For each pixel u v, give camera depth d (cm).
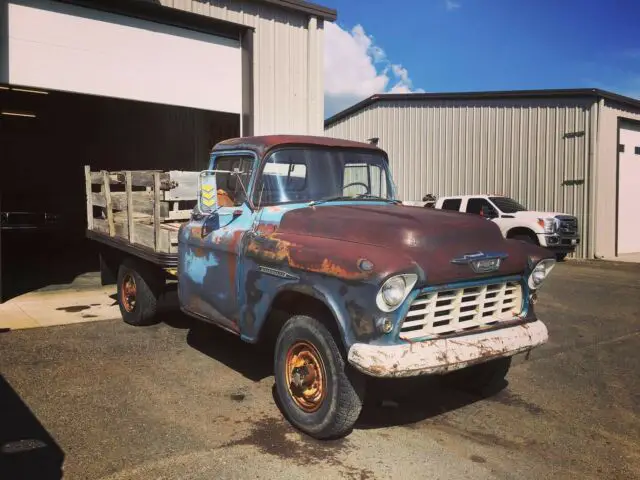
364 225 366
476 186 1822
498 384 462
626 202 1791
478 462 342
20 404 412
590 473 333
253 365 516
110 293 866
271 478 313
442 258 344
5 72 763
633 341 649
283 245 386
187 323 667
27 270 1098
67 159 1653
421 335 338
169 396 435
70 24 812
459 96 1830
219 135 1223
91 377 474
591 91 1567
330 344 347
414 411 423
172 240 538
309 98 1059
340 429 349
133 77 876
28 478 307
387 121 2030
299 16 1040
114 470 318
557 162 1661
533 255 405
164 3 877
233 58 982
